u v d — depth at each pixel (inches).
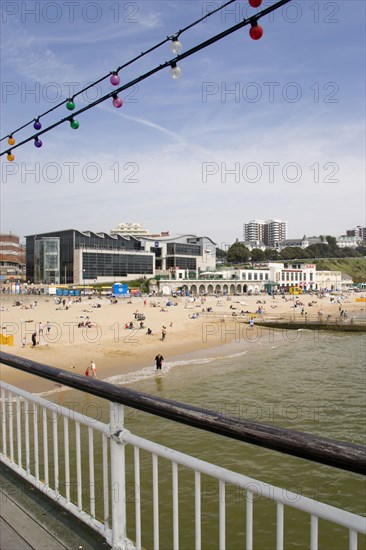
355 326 2428.6
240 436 92.1
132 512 363.6
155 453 117.0
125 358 1393.9
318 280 6879.9
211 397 901.8
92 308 3157.0
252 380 1082.1
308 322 2623.0
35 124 207.2
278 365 1326.3
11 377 999.0
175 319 2701.8
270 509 386.3
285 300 4798.2
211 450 542.0
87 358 1368.1
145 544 331.3
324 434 651.5
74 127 184.1
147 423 621.3
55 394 839.7
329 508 82.8
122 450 129.8
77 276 4463.6
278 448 85.7
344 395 903.1
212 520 369.7
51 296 3604.8
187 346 1745.8
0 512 149.3
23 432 481.4
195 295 4840.1
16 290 3900.1
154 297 4136.3
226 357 1489.9
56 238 4571.9
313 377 1121.4
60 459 408.8
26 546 129.9
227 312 3326.8
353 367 1286.9
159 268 5777.6
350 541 80.1
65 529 138.9
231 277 5807.1
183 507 388.5
